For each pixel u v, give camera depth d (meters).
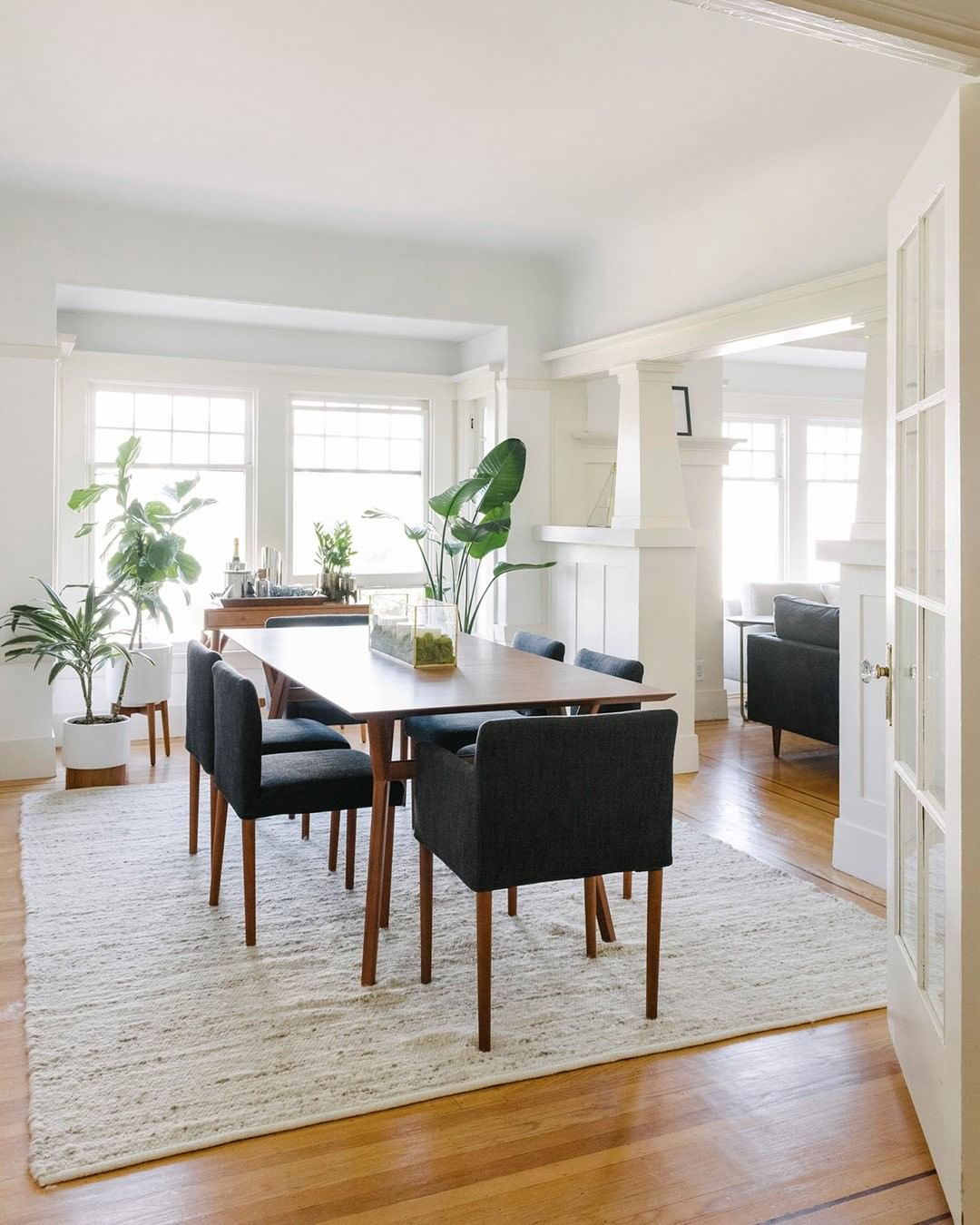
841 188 4.20
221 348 6.71
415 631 3.64
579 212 5.28
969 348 1.94
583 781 2.68
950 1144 2.02
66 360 6.32
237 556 6.52
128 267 5.38
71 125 4.22
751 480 8.80
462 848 2.66
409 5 3.20
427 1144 2.26
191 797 4.16
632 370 5.59
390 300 5.95
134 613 6.50
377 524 7.26
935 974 2.20
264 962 3.16
